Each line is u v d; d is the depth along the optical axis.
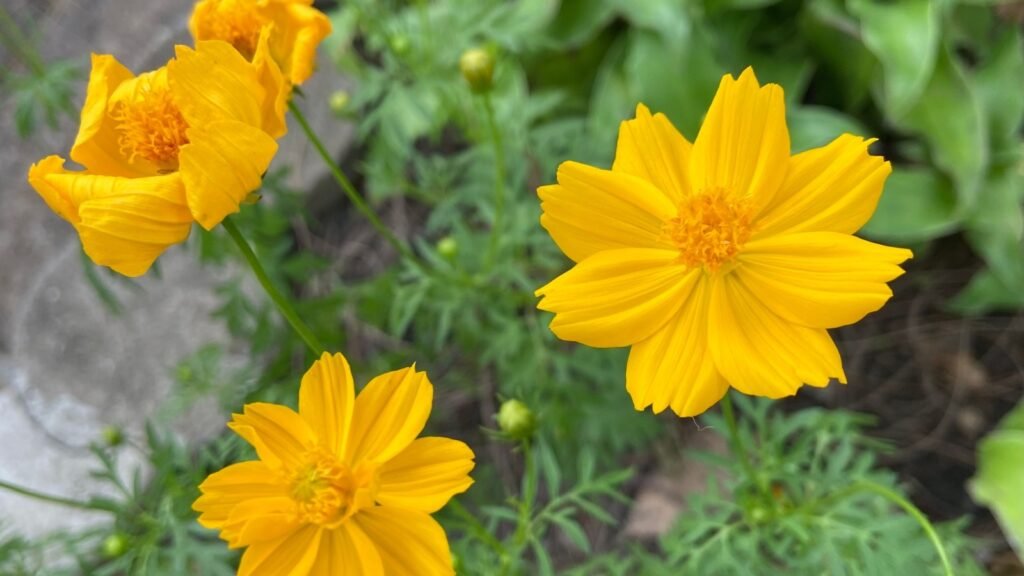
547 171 0.29
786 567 0.25
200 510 0.16
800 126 0.32
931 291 0.33
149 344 0.34
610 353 0.28
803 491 0.24
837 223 0.16
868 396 0.31
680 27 0.32
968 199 0.31
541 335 0.28
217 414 0.32
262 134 0.16
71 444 0.33
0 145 0.39
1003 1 0.32
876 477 0.22
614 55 0.35
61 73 0.29
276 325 0.33
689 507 0.27
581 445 0.29
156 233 0.16
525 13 0.34
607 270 0.16
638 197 0.16
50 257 0.37
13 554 0.26
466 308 0.28
